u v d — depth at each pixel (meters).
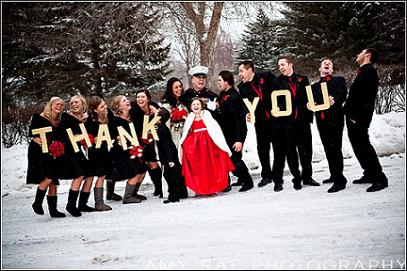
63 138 13.93
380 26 45.94
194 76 16.25
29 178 13.49
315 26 47.88
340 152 14.59
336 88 14.47
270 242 9.96
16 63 43.94
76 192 14.13
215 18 37.31
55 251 10.57
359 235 10.05
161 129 15.03
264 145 16.39
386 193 13.64
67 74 43.09
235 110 15.83
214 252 9.56
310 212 12.20
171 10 37.75
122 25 39.31
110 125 15.06
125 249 10.26
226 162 15.42
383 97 26.70
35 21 41.59
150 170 16.34
